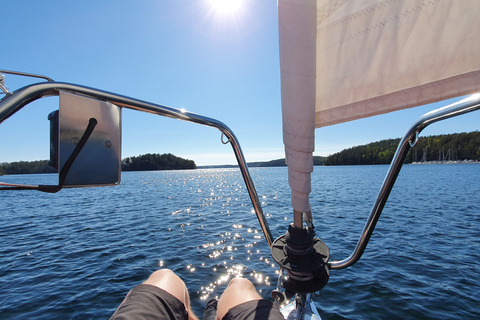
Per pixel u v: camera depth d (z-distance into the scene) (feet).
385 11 2.68
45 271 20.97
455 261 20.83
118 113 3.28
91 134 3.01
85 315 14.79
